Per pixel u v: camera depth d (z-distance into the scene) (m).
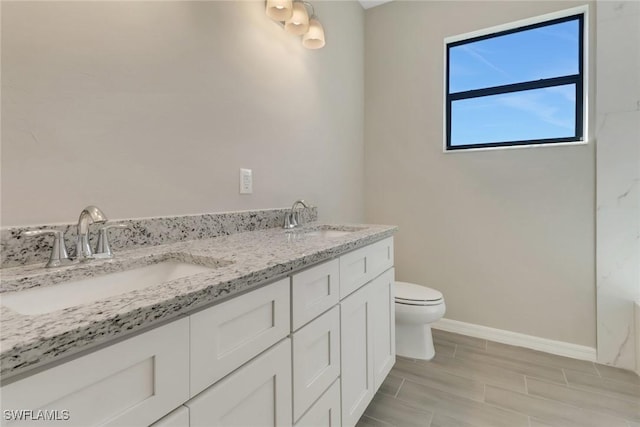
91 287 0.78
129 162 1.04
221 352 0.66
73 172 0.90
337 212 2.28
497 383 1.70
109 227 0.91
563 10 1.95
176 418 0.56
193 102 1.24
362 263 1.34
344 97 2.35
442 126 2.36
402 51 2.50
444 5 2.33
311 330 0.96
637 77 1.76
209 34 1.30
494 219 2.20
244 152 1.48
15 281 0.66
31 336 0.39
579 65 1.99
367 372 1.36
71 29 0.89
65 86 0.88
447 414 1.46
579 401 1.54
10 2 0.78
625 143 1.79
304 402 0.93
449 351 2.05
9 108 0.78
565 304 1.99
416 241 2.47
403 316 1.90
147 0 1.08
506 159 2.15
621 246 1.82
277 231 1.51
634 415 1.43
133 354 0.50
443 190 2.37
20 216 0.80
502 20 2.14
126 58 1.02
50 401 0.41
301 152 1.88
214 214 1.31
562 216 1.99
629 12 1.76
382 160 2.59
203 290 0.59
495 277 2.20
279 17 1.51
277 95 1.68
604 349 1.88
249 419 0.73
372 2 2.55
